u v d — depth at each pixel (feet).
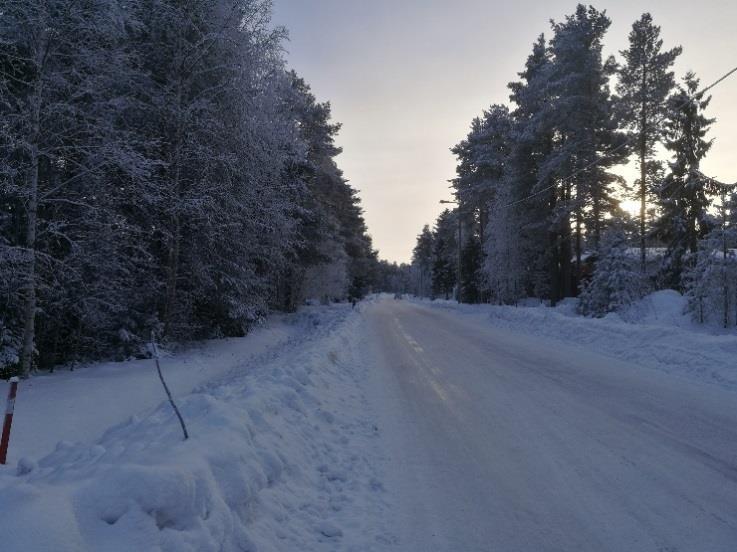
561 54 105.91
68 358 46.16
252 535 11.27
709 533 13.25
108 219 43.01
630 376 34.78
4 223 38.88
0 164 35.40
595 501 15.24
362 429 22.76
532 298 134.51
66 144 41.68
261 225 59.06
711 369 33.81
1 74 36.88
